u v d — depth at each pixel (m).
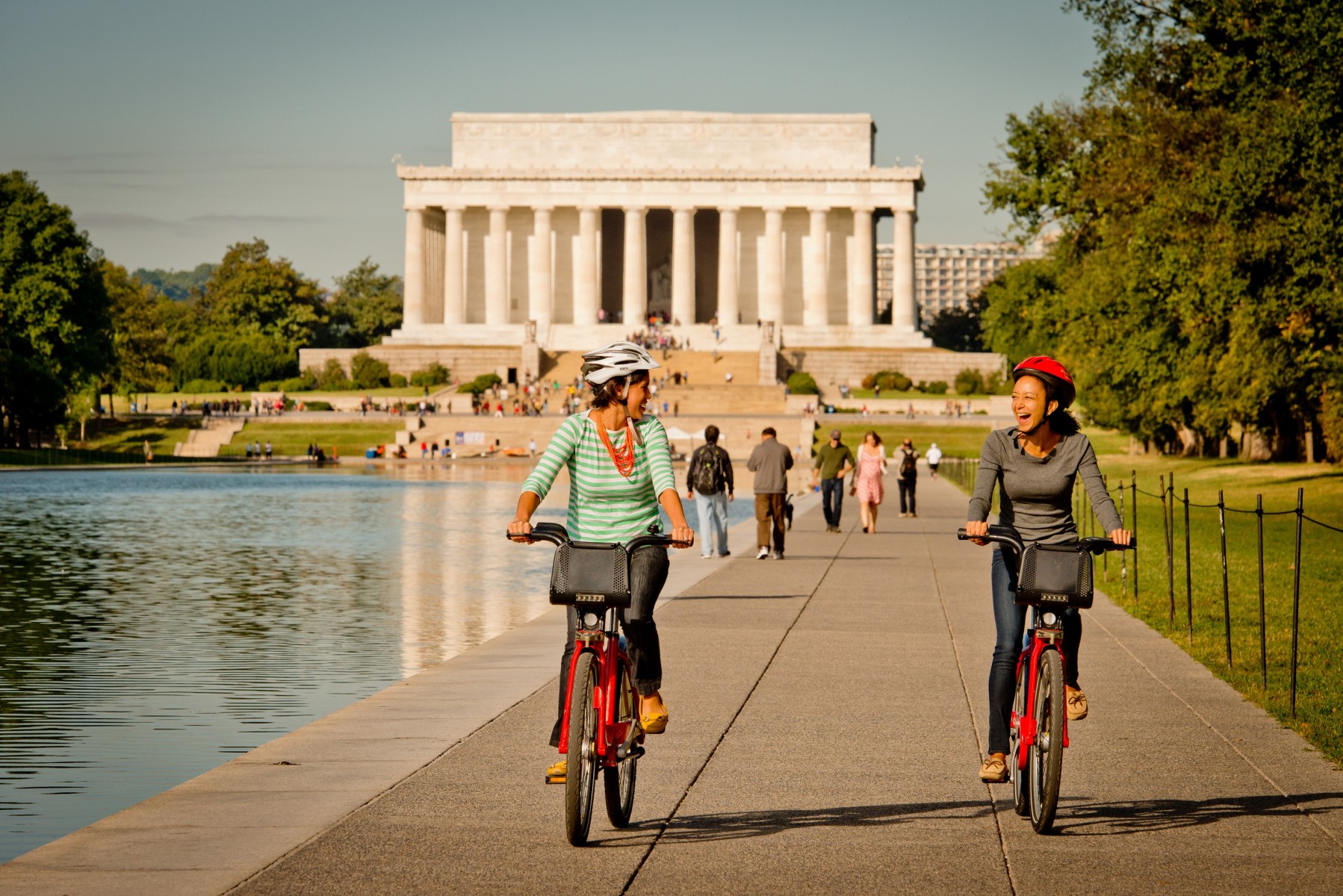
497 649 29.73
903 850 14.70
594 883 13.41
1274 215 73.88
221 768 18.33
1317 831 15.52
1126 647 29.97
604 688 15.01
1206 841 15.09
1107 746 20.02
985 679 25.66
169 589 49.88
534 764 18.53
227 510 95.19
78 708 28.25
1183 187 80.44
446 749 19.47
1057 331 118.75
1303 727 21.05
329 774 17.98
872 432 67.94
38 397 177.38
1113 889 13.34
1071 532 17.03
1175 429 166.25
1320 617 35.03
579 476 16.05
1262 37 74.50
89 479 141.25
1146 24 89.25
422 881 13.41
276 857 14.20
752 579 45.06
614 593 14.75
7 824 19.66
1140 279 89.75
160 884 13.27
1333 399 94.38
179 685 30.89
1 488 123.25
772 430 53.50
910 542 61.75
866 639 30.98
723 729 21.08
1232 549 57.50
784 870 13.92
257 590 49.69
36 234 188.50
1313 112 69.12
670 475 15.70
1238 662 27.78
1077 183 103.00
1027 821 15.89
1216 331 91.94
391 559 61.78
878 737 20.58
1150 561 51.31
